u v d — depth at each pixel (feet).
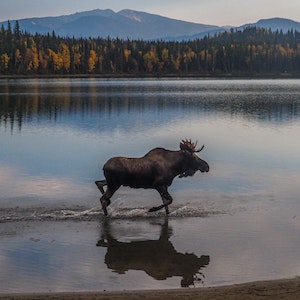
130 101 358.64
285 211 83.97
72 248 66.80
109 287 54.70
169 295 51.06
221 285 54.65
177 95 435.53
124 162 82.12
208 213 83.10
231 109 290.15
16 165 127.65
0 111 280.10
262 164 127.44
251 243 67.97
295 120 229.66
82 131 193.36
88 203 90.22
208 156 140.46
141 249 66.28
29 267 60.23
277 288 52.49
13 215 82.12
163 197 82.89
